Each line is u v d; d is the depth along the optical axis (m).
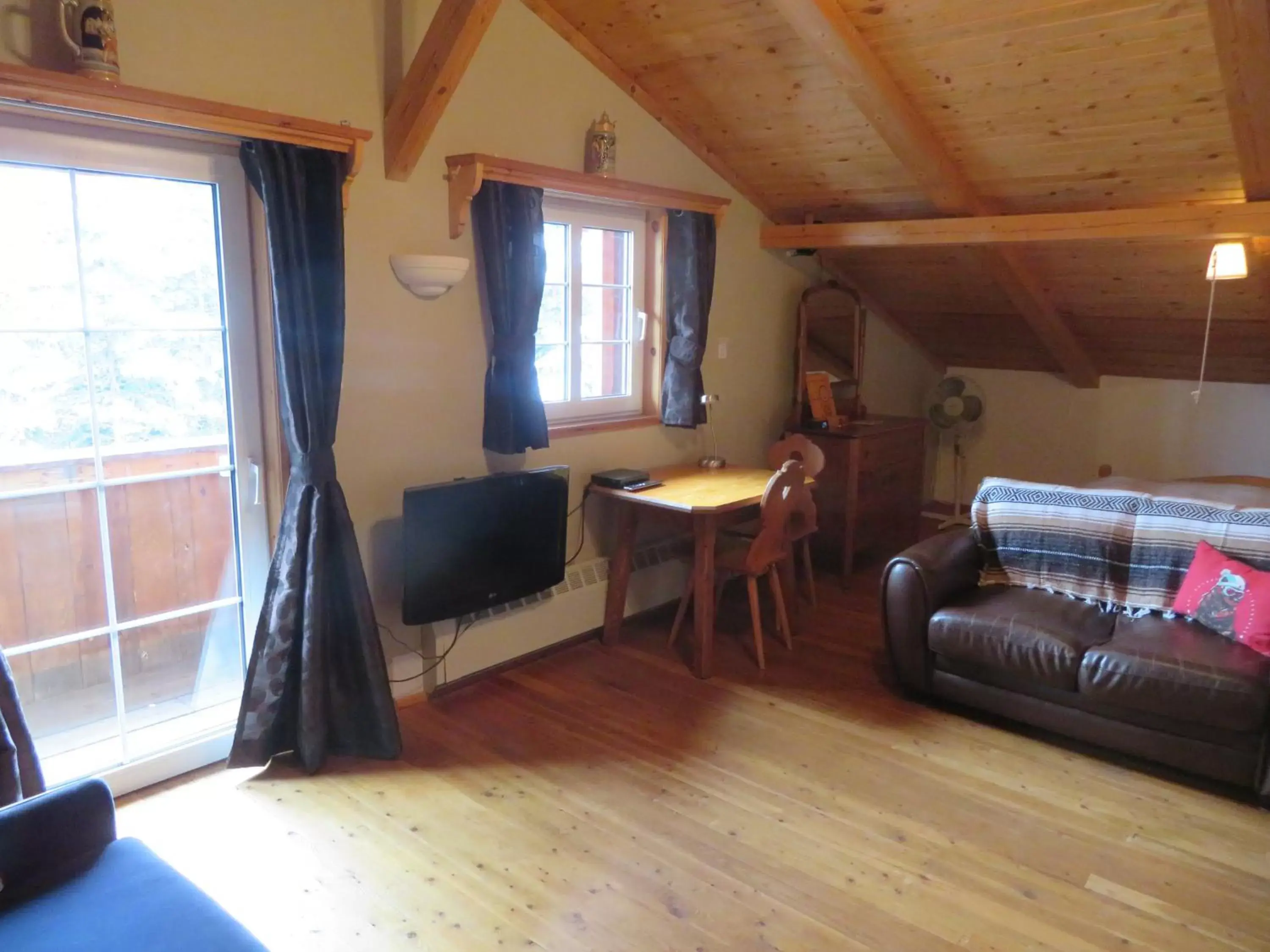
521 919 2.20
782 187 4.53
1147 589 3.27
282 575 2.80
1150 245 4.24
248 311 2.79
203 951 1.52
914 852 2.49
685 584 4.53
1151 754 2.87
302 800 2.72
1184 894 2.33
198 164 2.61
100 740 2.69
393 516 3.24
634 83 3.89
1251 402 5.40
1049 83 3.24
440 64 2.82
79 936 1.55
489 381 3.41
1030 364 6.09
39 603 2.51
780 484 3.59
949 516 6.36
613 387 4.23
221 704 2.97
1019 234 4.00
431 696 3.42
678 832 2.58
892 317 5.87
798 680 3.64
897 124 3.51
